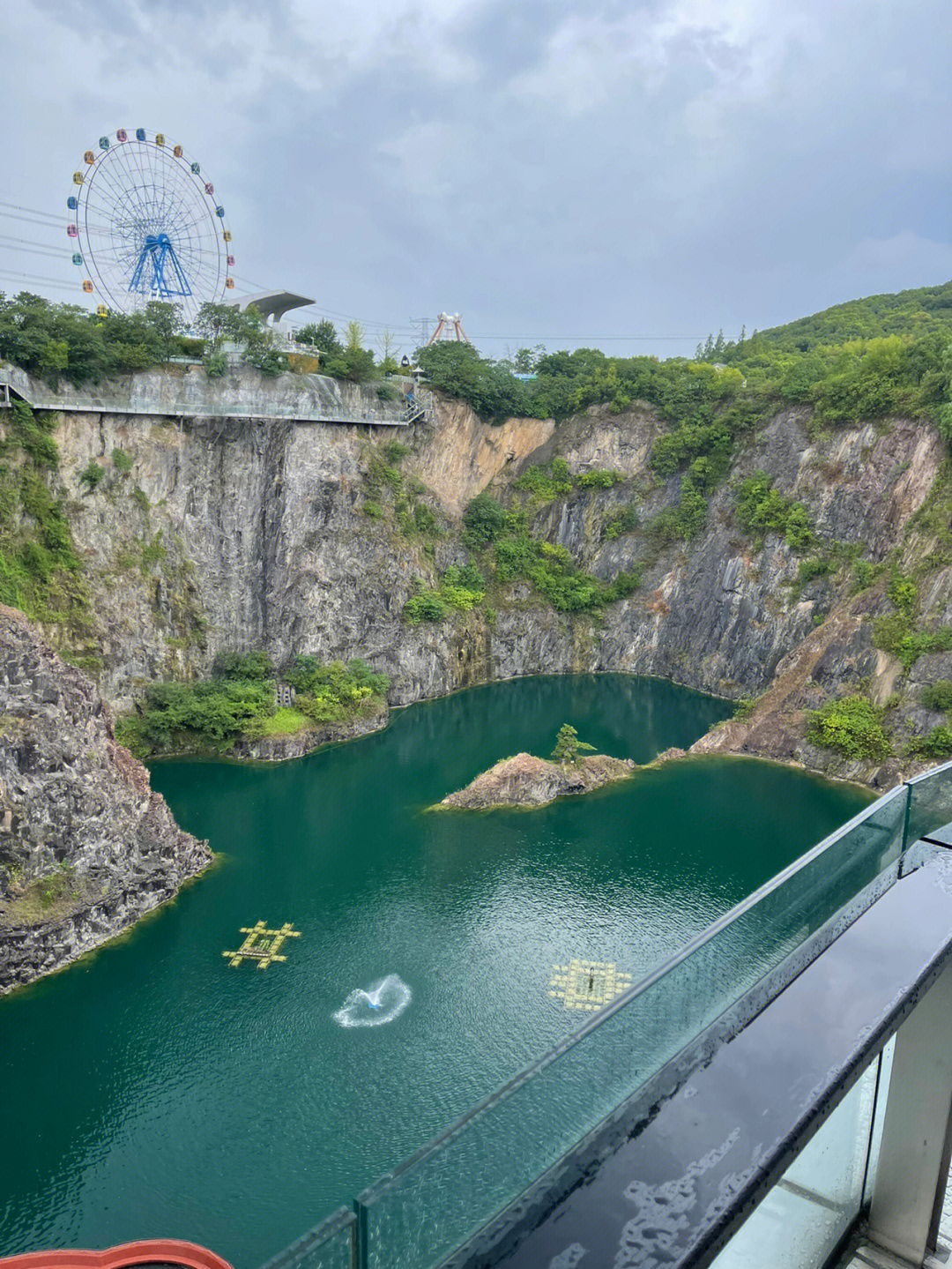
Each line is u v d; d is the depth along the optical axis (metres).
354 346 115.44
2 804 56.38
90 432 88.69
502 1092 4.34
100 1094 44.84
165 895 63.22
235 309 104.31
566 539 131.00
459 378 126.94
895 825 7.02
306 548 103.31
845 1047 4.52
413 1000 51.84
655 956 55.94
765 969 5.63
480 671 120.62
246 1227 37.38
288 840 73.12
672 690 119.38
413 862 68.94
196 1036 49.06
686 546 124.19
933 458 99.81
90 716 64.00
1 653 58.88
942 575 91.31
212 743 92.06
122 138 98.00
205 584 97.81
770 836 73.69
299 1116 43.28
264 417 99.25
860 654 93.38
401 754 93.31
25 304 86.88
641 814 77.75
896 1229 5.78
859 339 164.12
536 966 55.06
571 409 133.38
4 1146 41.72
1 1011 51.72
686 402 126.38
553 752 89.94
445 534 120.56
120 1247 34.09
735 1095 4.25
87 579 88.31
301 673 101.00
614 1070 4.73
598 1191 3.77
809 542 110.19
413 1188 3.92
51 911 56.44
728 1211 3.63
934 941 5.44
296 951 57.06
